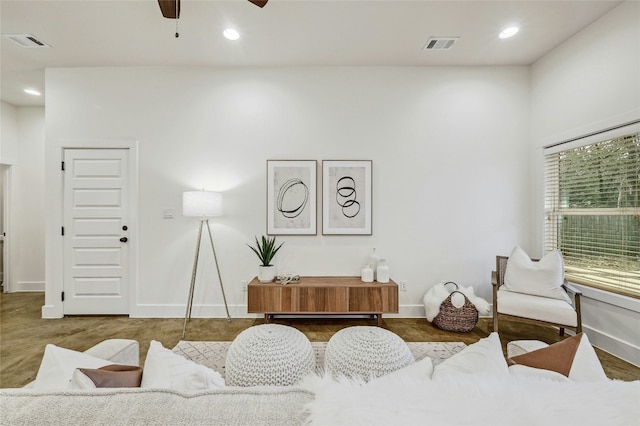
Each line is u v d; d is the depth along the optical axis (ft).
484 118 11.17
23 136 14.40
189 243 11.03
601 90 8.45
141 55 10.28
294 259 11.09
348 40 9.48
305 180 11.05
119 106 11.02
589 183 9.05
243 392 2.02
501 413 1.75
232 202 11.07
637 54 7.55
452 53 10.28
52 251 10.87
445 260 11.15
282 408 1.88
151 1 7.72
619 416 1.78
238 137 11.11
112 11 8.07
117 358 4.11
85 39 9.34
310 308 9.78
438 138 11.16
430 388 1.99
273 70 11.12
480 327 9.96
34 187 14.47
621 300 7.84
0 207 15.11
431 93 11.16
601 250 8.66
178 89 11.07
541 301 8.34
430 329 9.79
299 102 11.12
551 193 10.46
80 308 10.91
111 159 11.04
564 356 3.04
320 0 7.70
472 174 11.17
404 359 4.83
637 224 7.73
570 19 8.52
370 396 1.90
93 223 10.97
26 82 12.10
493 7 8.00
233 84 11.12
